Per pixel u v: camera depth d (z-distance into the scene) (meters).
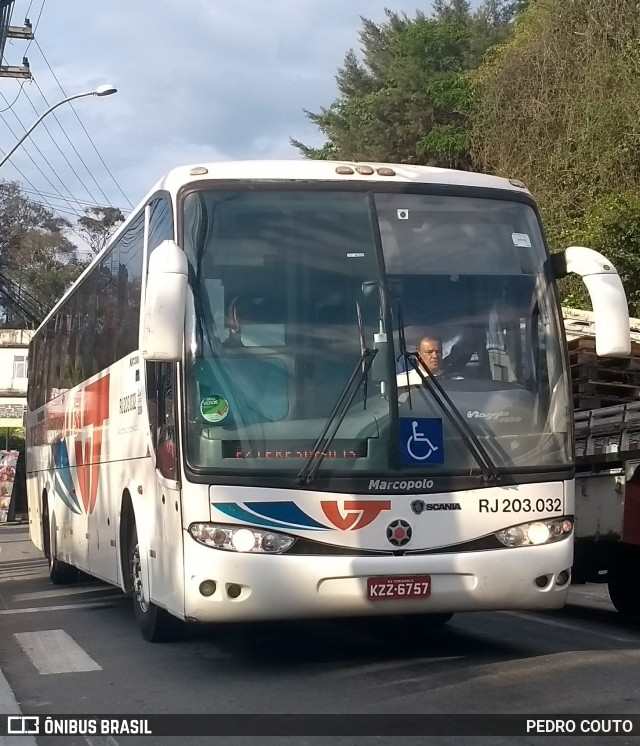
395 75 36.09
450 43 36.03
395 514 6.85
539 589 7.07
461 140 32.72
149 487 8.09
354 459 6.88
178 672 7.46
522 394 7.34
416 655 7.87
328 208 7.46
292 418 6.93
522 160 25.64
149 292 6.78
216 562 6.73
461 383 7.21
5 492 37.56
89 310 11.84
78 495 12.36
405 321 7.23
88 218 71.06
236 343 7.05
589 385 9.80
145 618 8.71
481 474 7.04
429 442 7.01
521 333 7.49
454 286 7.42
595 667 7.26
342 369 7.05
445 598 6.86
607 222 20.92
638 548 9.04
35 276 67.06
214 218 7.32
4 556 21.81
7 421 48.50
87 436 11.68
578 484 9.44
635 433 8.50
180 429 6.98
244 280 7.21
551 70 25.00
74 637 9.53
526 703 6.19
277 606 6.70
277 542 6.74
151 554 8.00
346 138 38.34
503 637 8.78
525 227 7.80
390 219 7.50
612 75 22.66
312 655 7.97
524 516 7.09
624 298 7.42
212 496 6.79
